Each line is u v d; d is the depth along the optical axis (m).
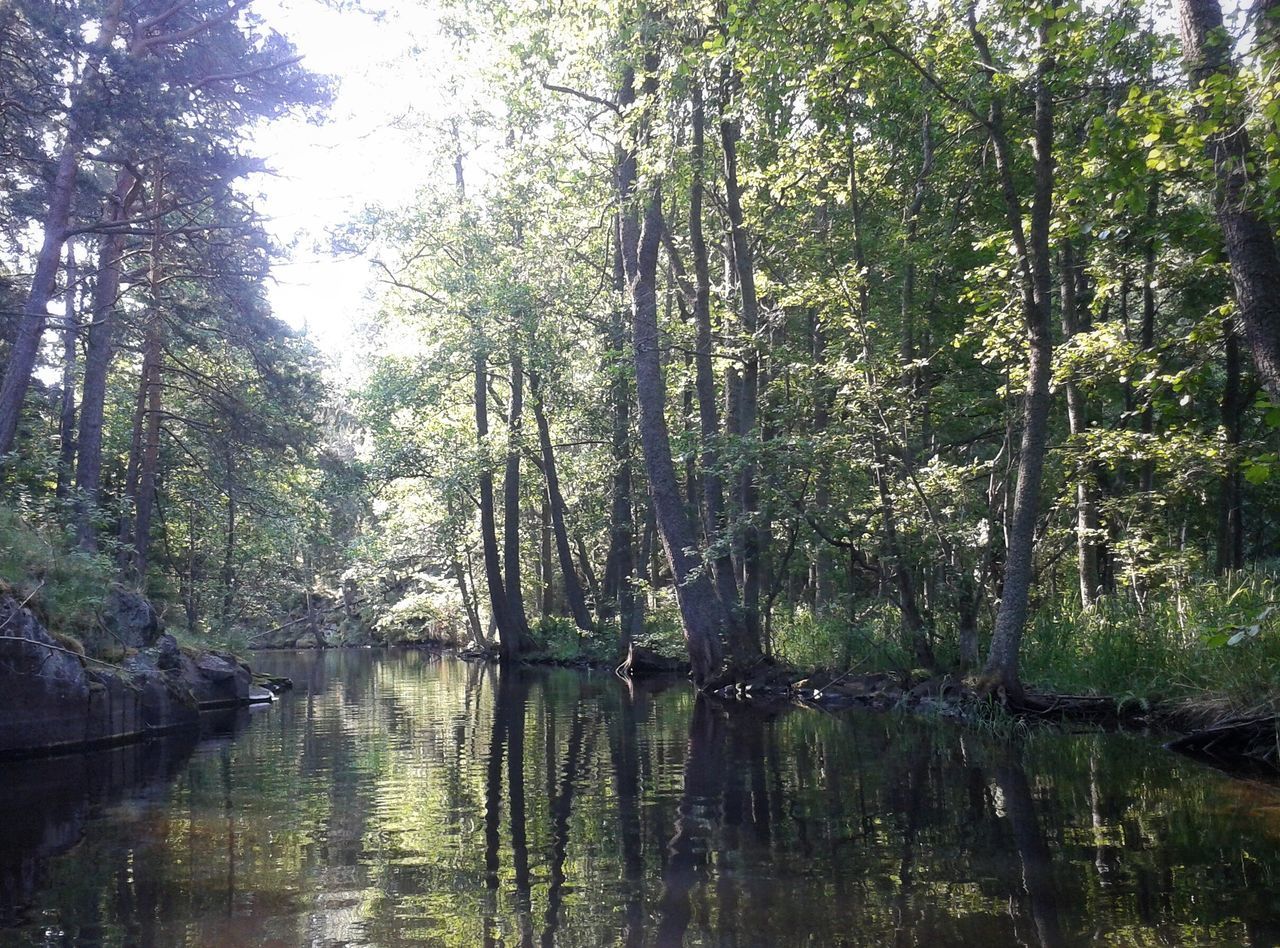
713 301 21.64
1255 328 7.64
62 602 11.76
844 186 17.73
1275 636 9.57
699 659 17.55
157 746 11.08
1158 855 5.57
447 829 6.55
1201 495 15.66
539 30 18.48
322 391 20.95
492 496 30.80
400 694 18.33
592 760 9.52
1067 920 4.50
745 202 20.00
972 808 6.92
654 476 17.95
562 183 22.12
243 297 18.42
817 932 4.42
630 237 20.00
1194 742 9.44
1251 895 4.81
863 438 14.71
